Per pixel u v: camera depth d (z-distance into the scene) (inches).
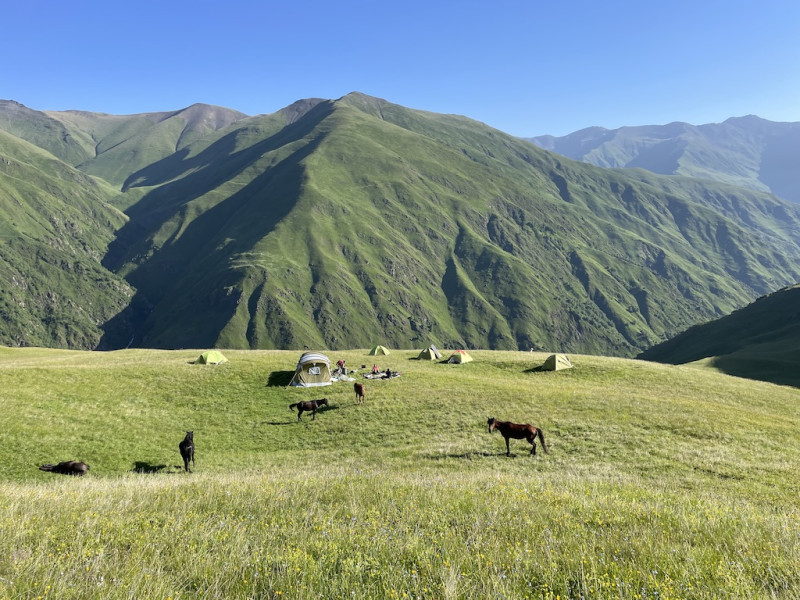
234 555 239.6
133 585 194.1
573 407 1291.8
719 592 196.4
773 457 878.4
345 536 281.6
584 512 349.4
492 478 574.6
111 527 298.4
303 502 387.9
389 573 218.7
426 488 454.6
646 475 765.9
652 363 2354.8
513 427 912.9
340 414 1379.2
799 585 198.2
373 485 467.5
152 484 530.3
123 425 1288.1
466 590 195.9
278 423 1350.9
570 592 203.2
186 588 204.8
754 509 436.8
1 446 1060.5
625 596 191.6
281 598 195.2
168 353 2498.8
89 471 979.3
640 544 261.9
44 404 1362.0
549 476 663.1
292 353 2384.4
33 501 380.2
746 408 1517.0
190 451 972.6
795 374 3405.5
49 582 196.5
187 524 309.9
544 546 258.7
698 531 303.4
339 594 199.5
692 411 1230.9
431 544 266.1
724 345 6968.5
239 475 650.2
